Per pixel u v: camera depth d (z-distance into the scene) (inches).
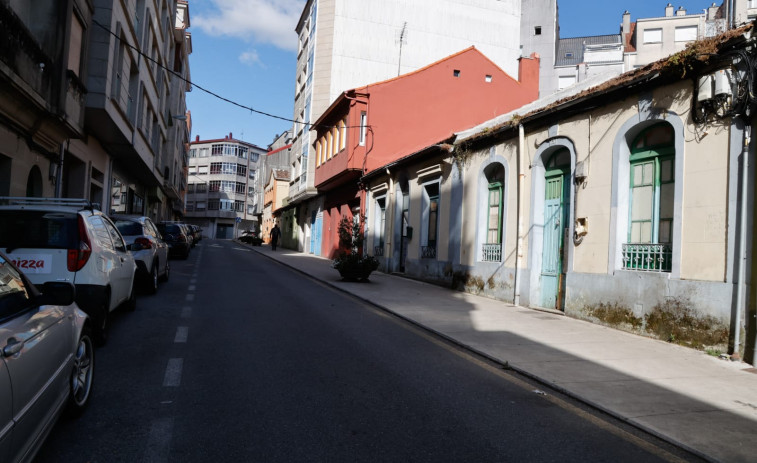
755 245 268.1
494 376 237.8
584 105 393.7
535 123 455.8
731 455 155.6
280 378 216.7
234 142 3644.2
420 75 914.7
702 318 293.0
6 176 444.5
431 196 679.1
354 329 333.7
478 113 939.3
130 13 701.9
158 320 328.8
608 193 369.7
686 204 309.0
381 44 1253.1
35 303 140.1
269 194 2544.3
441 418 179.0
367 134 892.0
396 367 244.2
